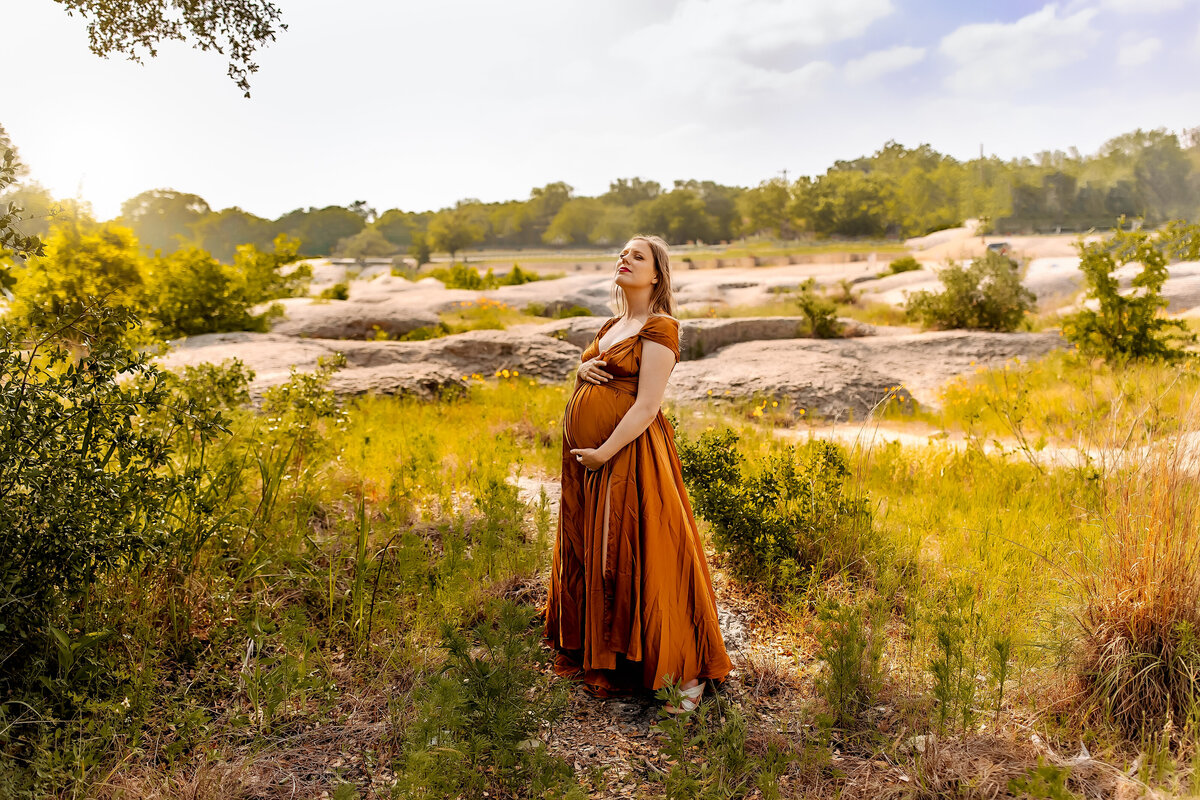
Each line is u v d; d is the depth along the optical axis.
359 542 3.82
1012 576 3.97
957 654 2.90
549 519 4.70
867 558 4.18
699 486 4.46
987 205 87.12
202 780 2.46
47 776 2.33
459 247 119.06
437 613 3.60
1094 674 2.92
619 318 3.40
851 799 2.46
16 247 2.91
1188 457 3.15
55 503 2.71
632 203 153.88
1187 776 2.37
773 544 4.22
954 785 2.45
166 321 13.70
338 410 5.10
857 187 102.50
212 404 4.72
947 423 9.82
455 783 2.40
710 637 3.15
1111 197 86.25
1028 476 5.82
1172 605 2.85
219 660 3.19
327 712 2.94
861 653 3.01
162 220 111.06
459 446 6.46
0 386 2.78
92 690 2.86
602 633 3.11
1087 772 2.46
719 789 2.46
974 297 16.02
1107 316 11.92
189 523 3.57
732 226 131.50
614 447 3.06
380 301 20.41
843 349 13.52
